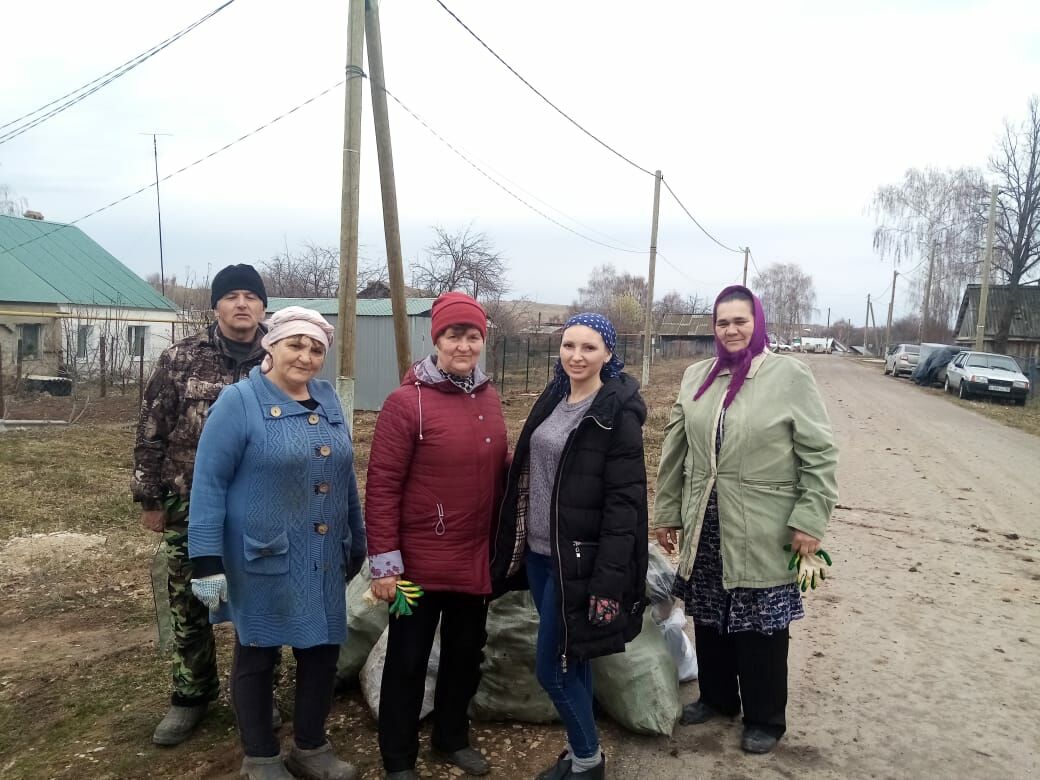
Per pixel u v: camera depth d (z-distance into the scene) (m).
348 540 2.78
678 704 3.18
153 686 3.53
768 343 3.08
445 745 2.83
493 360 22.30
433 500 2.57
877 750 3.08
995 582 5.37
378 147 6.08
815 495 2.81
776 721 3.03
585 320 2.57
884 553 6.07
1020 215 29.14
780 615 2.92
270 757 2.62
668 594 3.43
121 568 5.40
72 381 18.41
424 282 29.16
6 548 5.77
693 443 3.05
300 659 2.68
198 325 18.66
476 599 2.74
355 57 5.79
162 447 2.93
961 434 13.63
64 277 24.16
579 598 2.48
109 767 2.79
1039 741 3.17
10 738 3.06
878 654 4.06
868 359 57.75
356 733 3.06
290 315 2.57
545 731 3.11
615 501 2.48
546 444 2.58
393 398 2.58
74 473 8.54
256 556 2.50
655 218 21.75
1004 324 30.09
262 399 2.55
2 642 4.11
